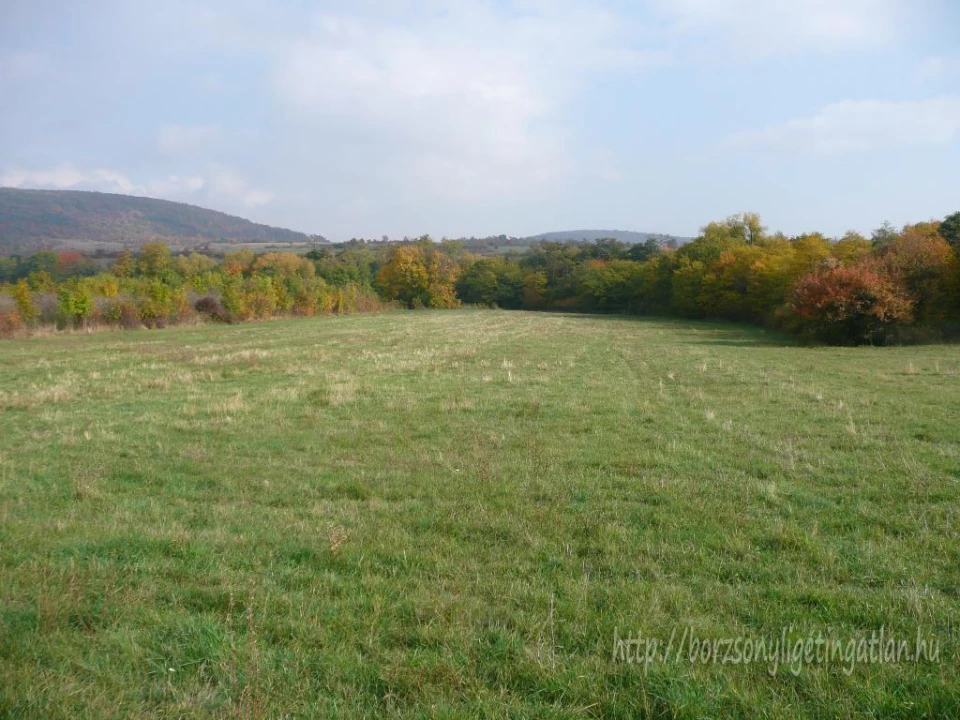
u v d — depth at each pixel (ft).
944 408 48.60
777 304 188.24
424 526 24.39
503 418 47.26
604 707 13.26
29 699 13.08
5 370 80.12
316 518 25.30
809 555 21.02
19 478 31.40
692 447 37.17
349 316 268.21
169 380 69.26
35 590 18.10
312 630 16.19
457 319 245.24
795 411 48.70
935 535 22.49
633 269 336.90
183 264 307.99
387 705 13.19
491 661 14.83
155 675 14.34
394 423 45.55
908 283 129.08
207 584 19.03
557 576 19.56
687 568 20.18
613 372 77.41
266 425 44.93
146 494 29.01
